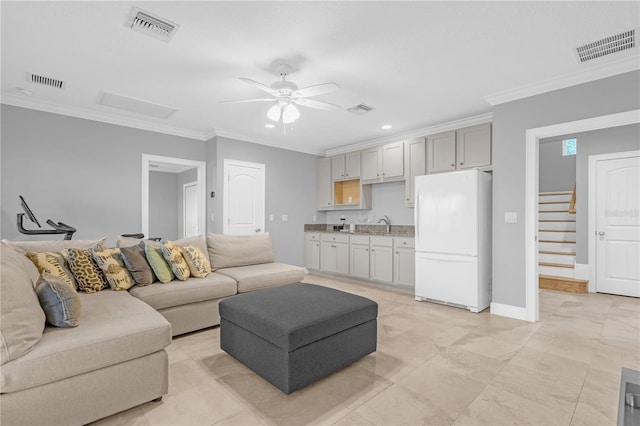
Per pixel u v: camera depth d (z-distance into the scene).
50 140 3.85
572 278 4.81
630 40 2.45
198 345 2.77
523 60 2.77
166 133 4.83
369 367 2.37
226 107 3.95
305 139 5.54
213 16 2.17
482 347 2.72
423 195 4.16
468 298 3.74
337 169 6.02
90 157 4.14
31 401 1.50
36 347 1.57
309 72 3.00
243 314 2.27
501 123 3.53
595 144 4.70
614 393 2.01
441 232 3.98
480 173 3.75
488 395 2.00
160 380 1.91
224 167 5.08
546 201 6.40
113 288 2.69
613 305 3.97
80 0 2.00
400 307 3.92
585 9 2.08
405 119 4.40
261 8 2.09
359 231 5.99
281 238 5.85
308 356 2.05
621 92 2.82
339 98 3.65
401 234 5.02
